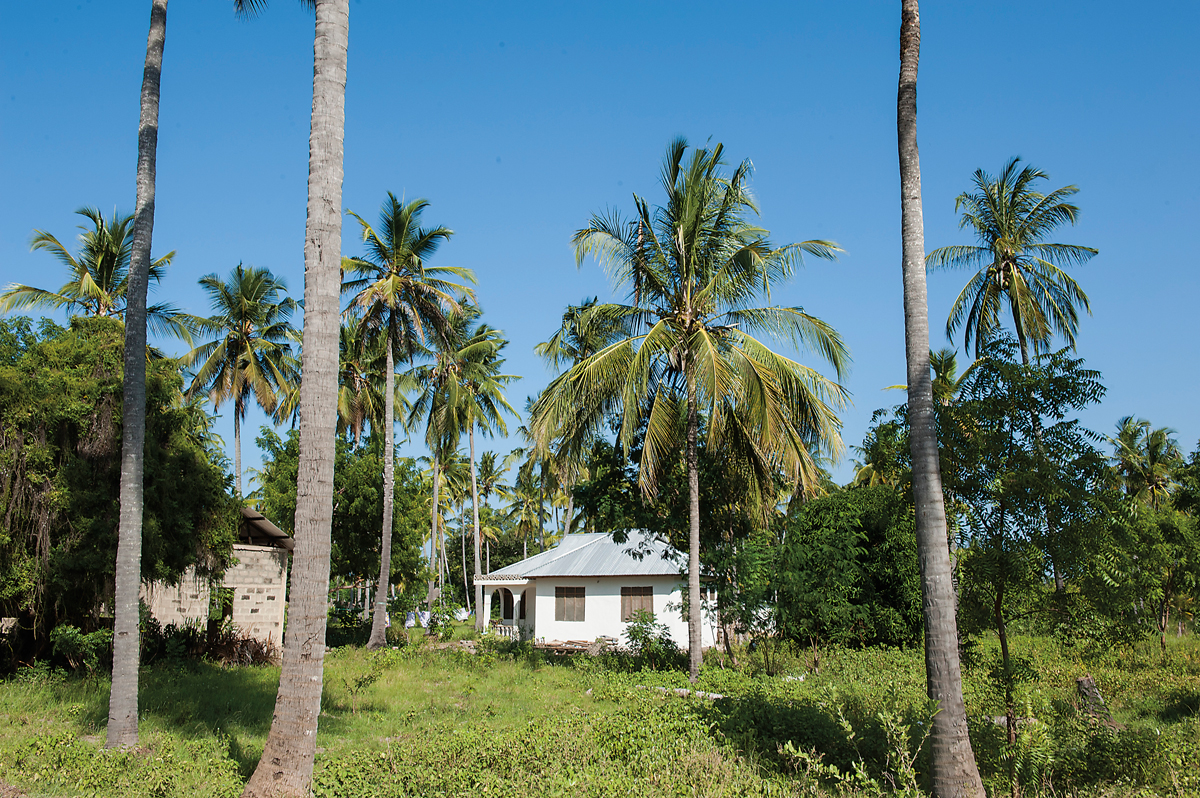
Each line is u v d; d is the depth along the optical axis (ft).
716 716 34.68
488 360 129.49
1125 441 139.54
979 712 35.86
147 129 35.14
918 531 24.50
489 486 206.69
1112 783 26.07
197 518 60.90
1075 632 31.83
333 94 26.09
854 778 25.25
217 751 31.71
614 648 83.25
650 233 59.52
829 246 55.26
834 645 70.90
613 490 70.38
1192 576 61.52
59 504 49.49
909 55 26.89
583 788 23.89
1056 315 82.89
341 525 105.50
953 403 32.42
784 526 70.69
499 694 52.47
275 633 81.51
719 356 54.13
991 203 83.92
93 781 26.11
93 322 56.95
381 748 33.04
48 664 50.80
